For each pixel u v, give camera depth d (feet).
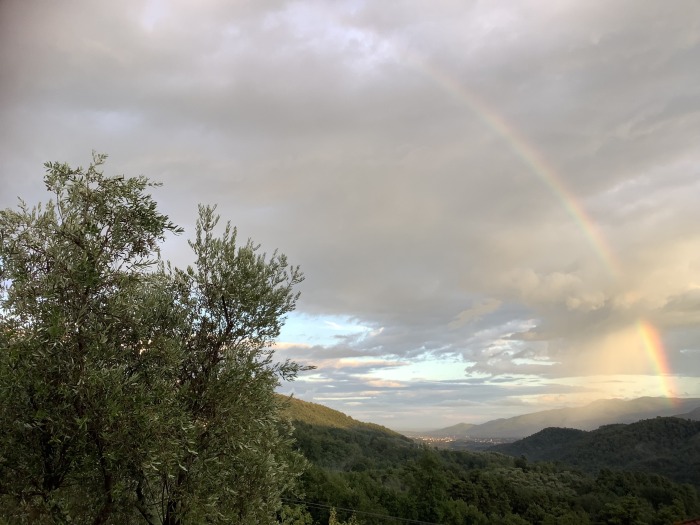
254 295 31.19
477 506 208.85
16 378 20.21
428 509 200.23
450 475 231.50
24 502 21.79
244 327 31.45
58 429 21.70
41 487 22.59
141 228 27.09
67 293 23.27
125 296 25.00
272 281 33.53
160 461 22.62
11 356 20.16
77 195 25.22
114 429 22.08
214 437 27.20
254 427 28.86
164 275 31.12
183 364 29.01
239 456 28.25
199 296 31.68
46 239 23.91
